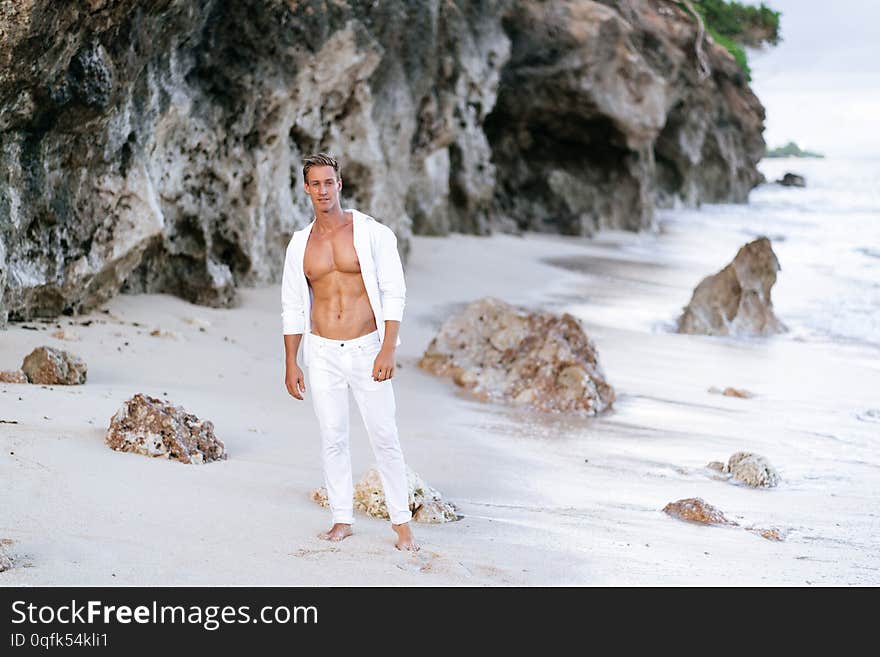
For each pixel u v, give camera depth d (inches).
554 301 653.9
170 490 195.5
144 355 344.2
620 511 237.9
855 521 243.9
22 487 181.6
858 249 1010.1
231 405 298.5
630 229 1154.0
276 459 245.4
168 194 439.8
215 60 460.4
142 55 372.8
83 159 365.1
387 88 642.8
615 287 738.2
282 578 156.9
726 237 1152.2
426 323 531.8
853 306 670.5
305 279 176.9
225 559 161.2
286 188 531.2
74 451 211.6
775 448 325.1
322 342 176.4
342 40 528.1
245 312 457.1
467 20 876.6
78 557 154.4
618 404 383.2
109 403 263.1
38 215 352.2
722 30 2055.9
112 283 398.0
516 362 390.6
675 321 597.9
